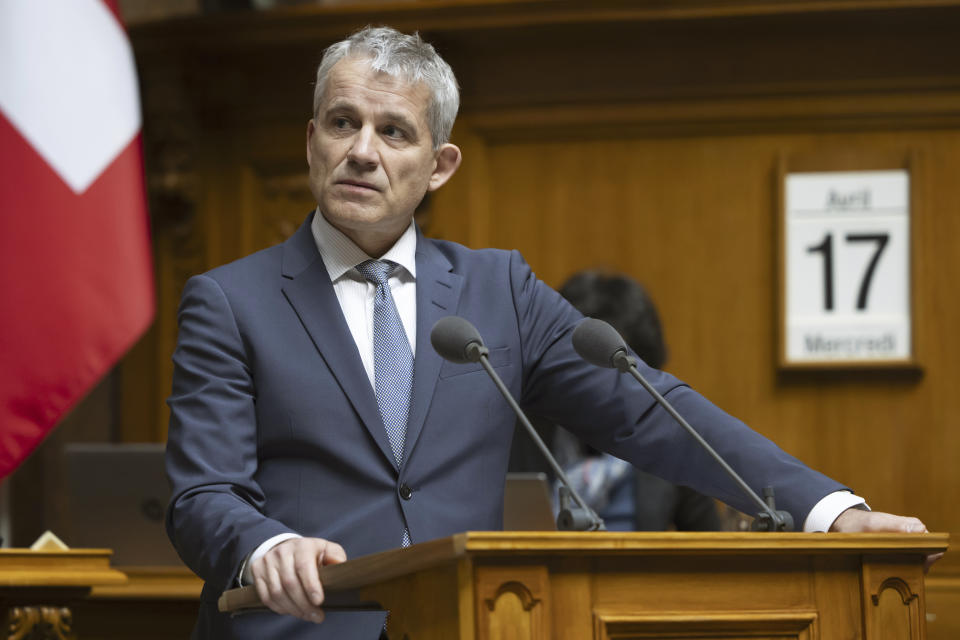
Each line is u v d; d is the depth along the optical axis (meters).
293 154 19.39
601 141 18.89
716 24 18.22
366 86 7.66
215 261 19.47
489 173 19.06
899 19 18.00
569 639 5.44
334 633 6.95
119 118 14.73
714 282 18.52
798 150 18.47
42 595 11.76
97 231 14.27
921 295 17.81
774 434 18.19
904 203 18.00
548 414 8.27
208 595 7.36
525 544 5.24
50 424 13.68
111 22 14.95
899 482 17.92
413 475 7.25
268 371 7.37
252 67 19.41
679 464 7.64
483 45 18.81
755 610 5.79
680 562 5.70
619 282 13.81
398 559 5.42
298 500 7.21
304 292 7.65
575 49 18.80
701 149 18.70
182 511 6.81
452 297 7.86
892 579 6.10
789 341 18.08
